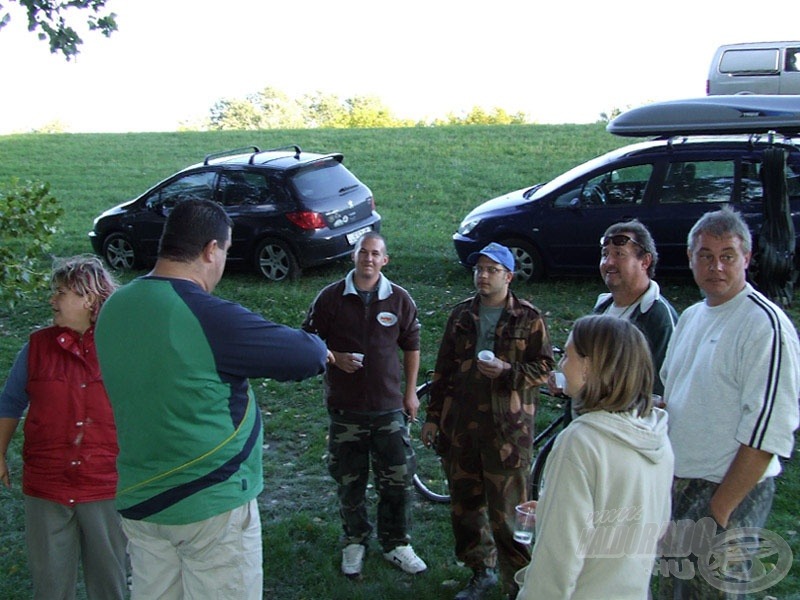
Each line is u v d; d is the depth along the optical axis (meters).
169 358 2.78
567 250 10.37
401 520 4.75
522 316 4.24
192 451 2.82
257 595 3.01
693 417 3.29
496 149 20.66
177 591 3.00
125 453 2.90
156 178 19.95
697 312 3.45
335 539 5.11
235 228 11.41
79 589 4.71
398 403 4.67
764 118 8.84
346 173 11.90
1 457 3.82
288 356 2.86
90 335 3.77
